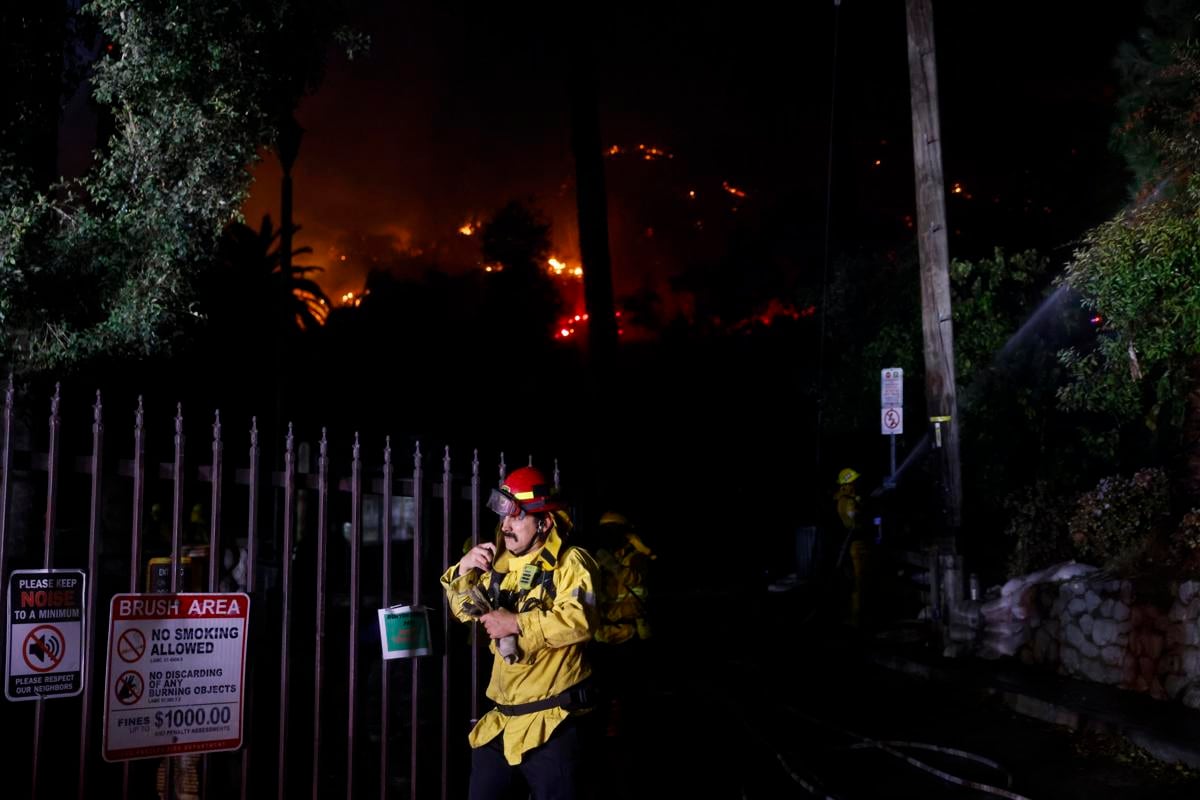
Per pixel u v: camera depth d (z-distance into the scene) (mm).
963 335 16422
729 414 34594
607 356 27078
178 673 4945
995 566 14422
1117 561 10789
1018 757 8297
